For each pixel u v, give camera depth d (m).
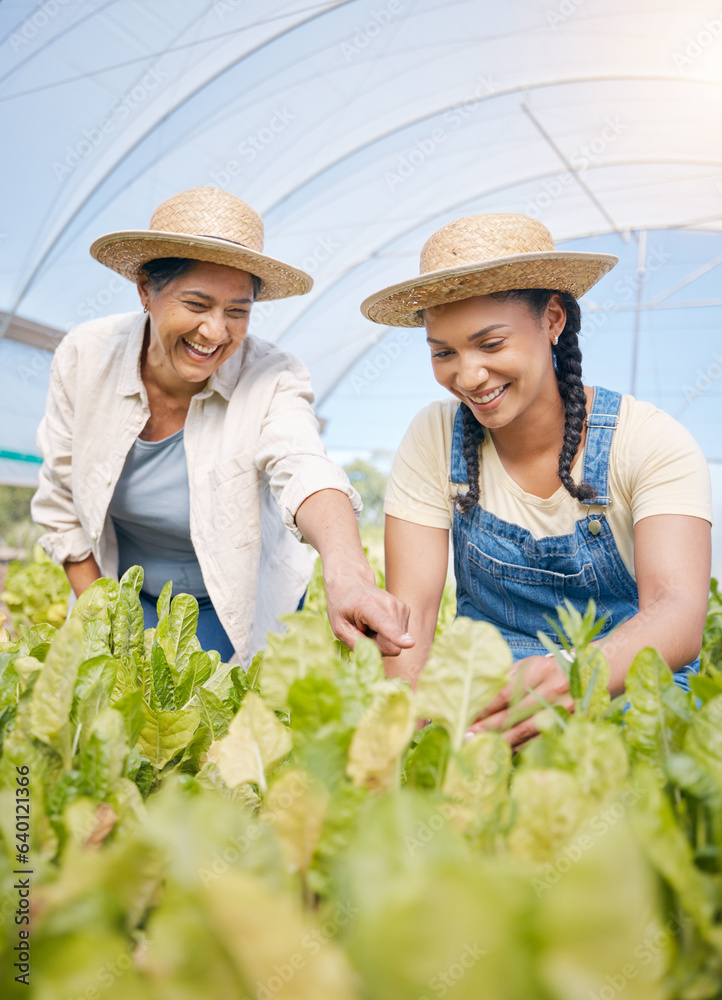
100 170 6.78
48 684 0.53
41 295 7.79
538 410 1.44
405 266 11.16
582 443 1.48
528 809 0.40
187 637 0.93
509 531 1.53
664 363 12.97
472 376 1.32
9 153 6.30
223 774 0.50
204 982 0.31
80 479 1.89
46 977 0.32
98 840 0.46
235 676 0.84
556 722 0.54
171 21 5.73
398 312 1.48
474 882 0.29
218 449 1.76
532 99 7.73
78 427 1.85
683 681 1.29
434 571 1.59
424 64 7.03
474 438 1.53
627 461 1.41
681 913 0.37
